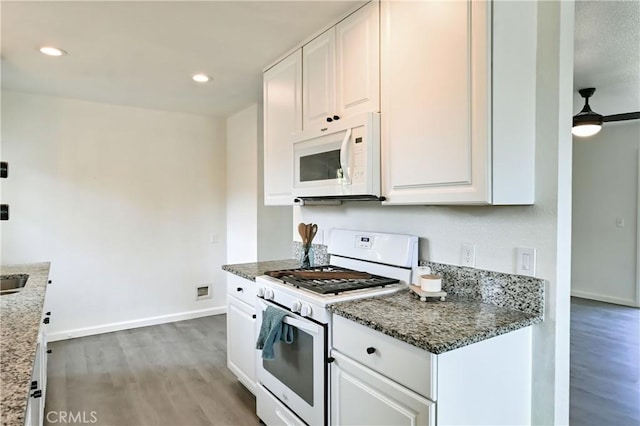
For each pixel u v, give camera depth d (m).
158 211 4.20
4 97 3.44
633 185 5.10
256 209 4.03
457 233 1.90
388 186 1.82
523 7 1.54
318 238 2.87
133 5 1.97
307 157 2.27
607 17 2.22
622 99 3.81
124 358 3.31
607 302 5.28
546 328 1.56
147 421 2.37
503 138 1.47
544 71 1.56
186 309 4.40
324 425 1.76
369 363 1.52
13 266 2.90
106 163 3.91
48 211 3.65
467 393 1.36
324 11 2.05
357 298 1.83
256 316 2.38
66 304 3.76
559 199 1.54
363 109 1.96
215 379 2.93
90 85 3.28
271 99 2.79
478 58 1.44
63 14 2.05
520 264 1.65
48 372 3.02
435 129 1.59
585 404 2.55
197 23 2.17
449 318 1.53
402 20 1.74
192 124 4.38
